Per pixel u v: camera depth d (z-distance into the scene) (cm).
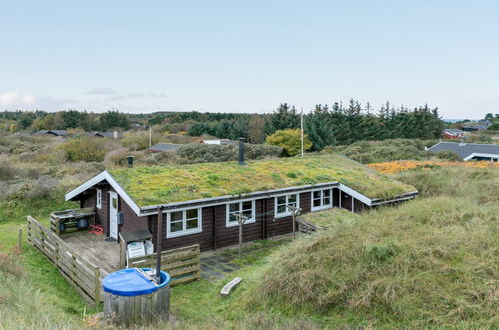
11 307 752
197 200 1362
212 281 1158
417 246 900
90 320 753
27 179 2555
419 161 3372
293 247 1014
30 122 10162
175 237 1381
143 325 759
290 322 746
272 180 1666
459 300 726
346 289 812
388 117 7950
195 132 8200
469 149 4312
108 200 1600
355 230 1038
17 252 1370
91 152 3772
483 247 892
